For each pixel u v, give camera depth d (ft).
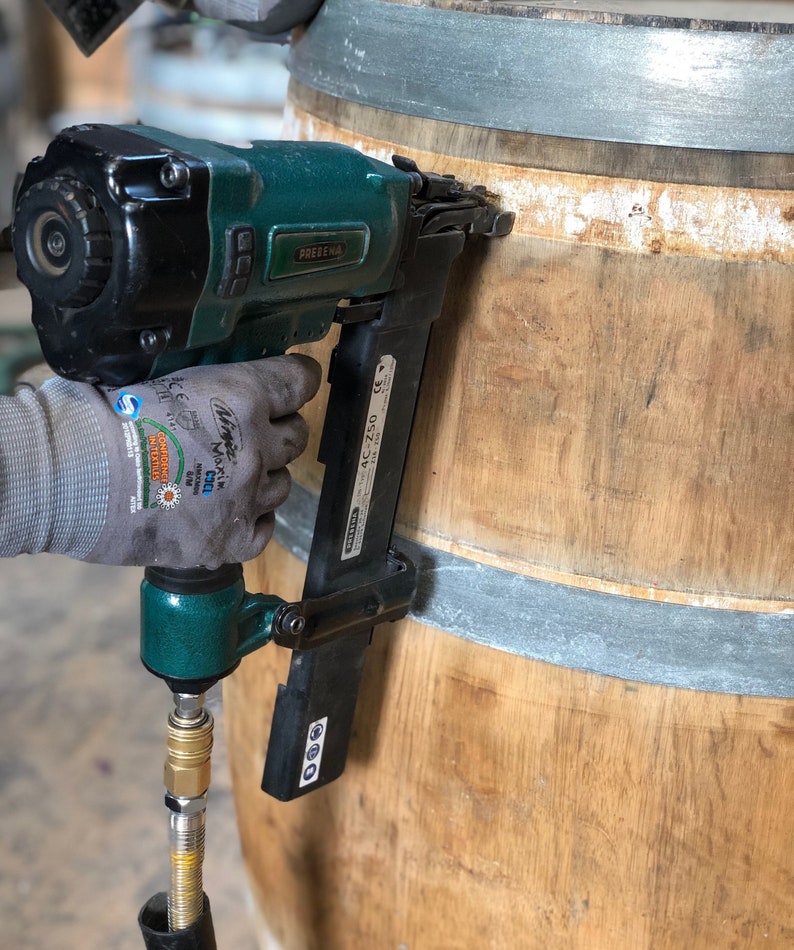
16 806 4.93
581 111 2.31
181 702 2.54
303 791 2.89
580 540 2.55
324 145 2.27
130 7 3.40
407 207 2.33
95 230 1.89
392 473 2.63
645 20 2.22
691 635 2.53
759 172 2.29
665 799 2.65
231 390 2.21
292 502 3.00
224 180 1.96
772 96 2.23
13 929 4.37
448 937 3.04
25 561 6.76
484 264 2.50
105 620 6.24
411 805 2.95
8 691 5.63
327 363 2.84
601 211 2.36
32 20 11.15
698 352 2.37
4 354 5.49
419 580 2.76
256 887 3.77
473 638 2.70
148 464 2.10
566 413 2.47
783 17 2.73
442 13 2.41
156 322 1.98
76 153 1.90
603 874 2.76
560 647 2.60
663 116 2.27
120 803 4.99
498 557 2.64
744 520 2.47
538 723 2.68
